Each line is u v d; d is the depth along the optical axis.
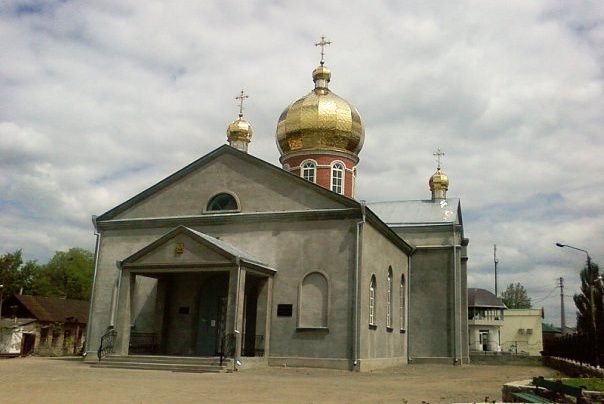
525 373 28.48
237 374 21.83
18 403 12.60
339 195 27.28
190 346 28.70
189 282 29.58
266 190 28.94
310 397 14.77
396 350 33.22
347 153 36.69
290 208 28.22
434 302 36.97
